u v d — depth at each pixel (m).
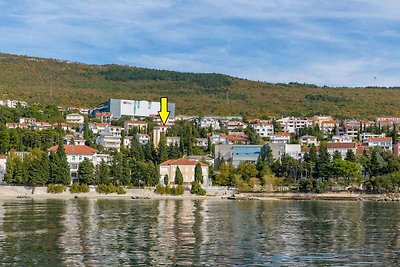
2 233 147.38
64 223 168.38
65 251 124.94
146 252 125.25
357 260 120.00
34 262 114.19
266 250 129.12
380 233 156.12
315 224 175.75
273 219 189.38
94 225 165.50
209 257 120.94
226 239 143.38
